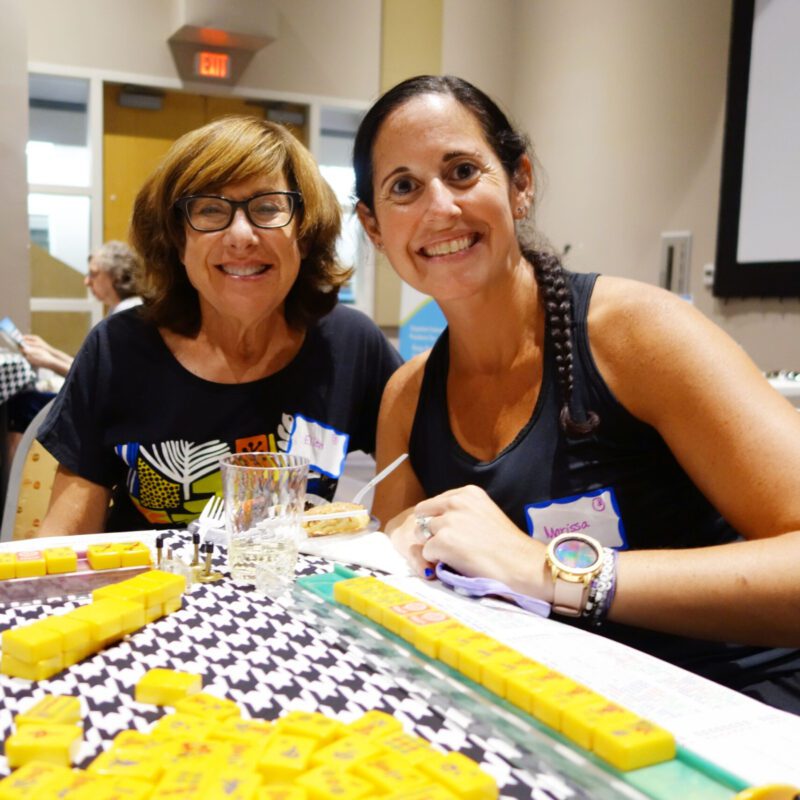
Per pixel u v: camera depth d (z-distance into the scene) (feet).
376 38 17.98
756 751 1.90
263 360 5.08
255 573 3.20
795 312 12.35
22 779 1.72
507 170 3.89
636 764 1.82
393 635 2.57
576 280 3.95
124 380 4.94
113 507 5.36
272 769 1.77
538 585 3.02
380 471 4.54
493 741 1.98
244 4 15.65
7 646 2.32
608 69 15.96
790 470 3.08
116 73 15.99
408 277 3.92
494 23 18.85
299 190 4.81
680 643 3.40
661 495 3.77
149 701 2.16
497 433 3.90
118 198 16.71
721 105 13.50
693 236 14.17
